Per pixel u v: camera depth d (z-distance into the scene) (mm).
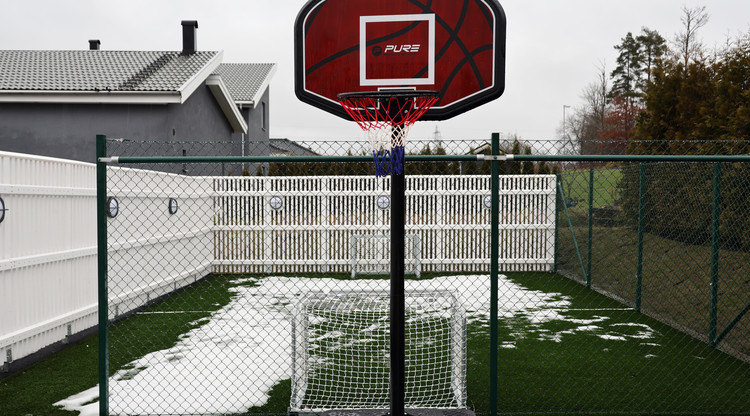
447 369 4914
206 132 15633
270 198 11156
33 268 5406
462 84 4031
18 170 5176
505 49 4012
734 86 8242
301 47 4148
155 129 12867
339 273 11078
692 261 7242
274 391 4613
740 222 6457
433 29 4035
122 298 7184
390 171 3564
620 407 4199
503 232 11305
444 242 11281
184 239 9547
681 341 6062
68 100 12648
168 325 6855
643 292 7809
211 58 14977
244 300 8422
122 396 4461
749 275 6289
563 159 3850
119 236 7160
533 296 8812
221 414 4121
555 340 6113
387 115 3590
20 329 5184
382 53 4117
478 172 11961
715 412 4098
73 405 4254
